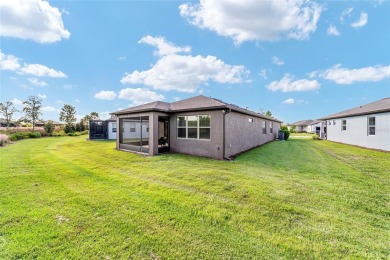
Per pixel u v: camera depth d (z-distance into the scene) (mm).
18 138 21500
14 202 4324
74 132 32906
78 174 6805
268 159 9469
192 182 5793
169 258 2619
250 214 3826
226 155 9773
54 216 3707
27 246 2828
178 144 11531
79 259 2584
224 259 2600
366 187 5309
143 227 3363
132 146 12547
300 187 5281
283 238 3055
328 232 3203
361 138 14148
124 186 5523
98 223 3477
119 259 2592
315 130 43250
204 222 3547
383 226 3395
